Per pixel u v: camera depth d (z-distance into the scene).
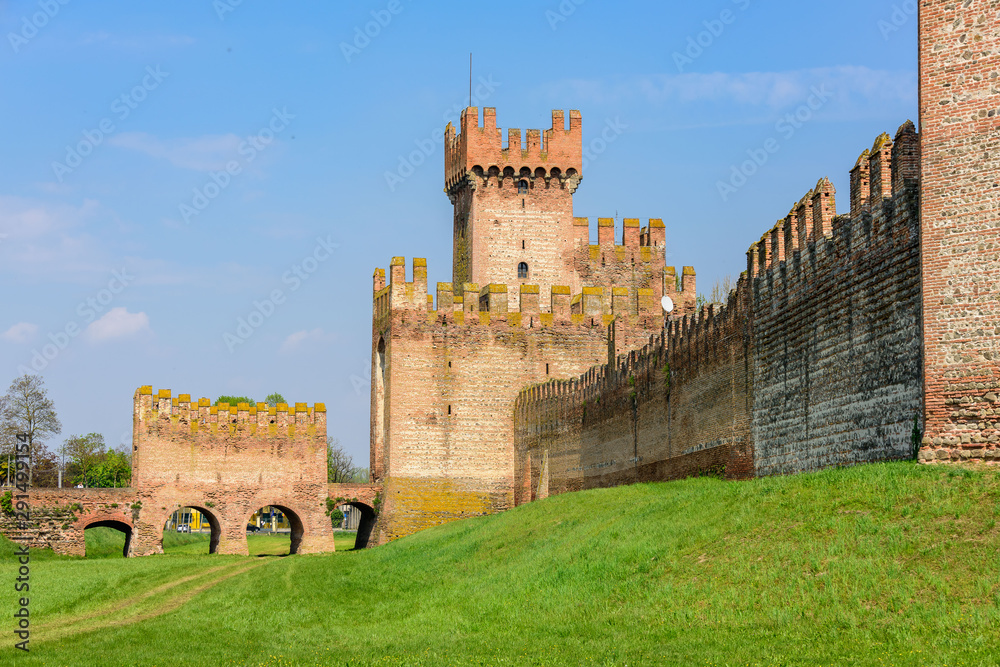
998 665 31.12
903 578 36.97
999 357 42.12
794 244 57.34
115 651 47.31
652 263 116.56
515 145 116.25
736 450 63.94
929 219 44.03
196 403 105.75
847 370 51.41
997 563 35.75
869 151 50.19
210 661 43.72
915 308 45.94
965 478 41.00
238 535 104.62
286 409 107.19
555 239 116.00
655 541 49.22
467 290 106.75
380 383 109.12
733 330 64.69
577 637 41.94
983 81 43.44
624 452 82.62
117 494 102.75
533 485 100.69
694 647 37.06
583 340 107.31
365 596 60.84
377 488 106.00
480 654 41.19
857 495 43.03
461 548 70.12
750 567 41.97
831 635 35.50
